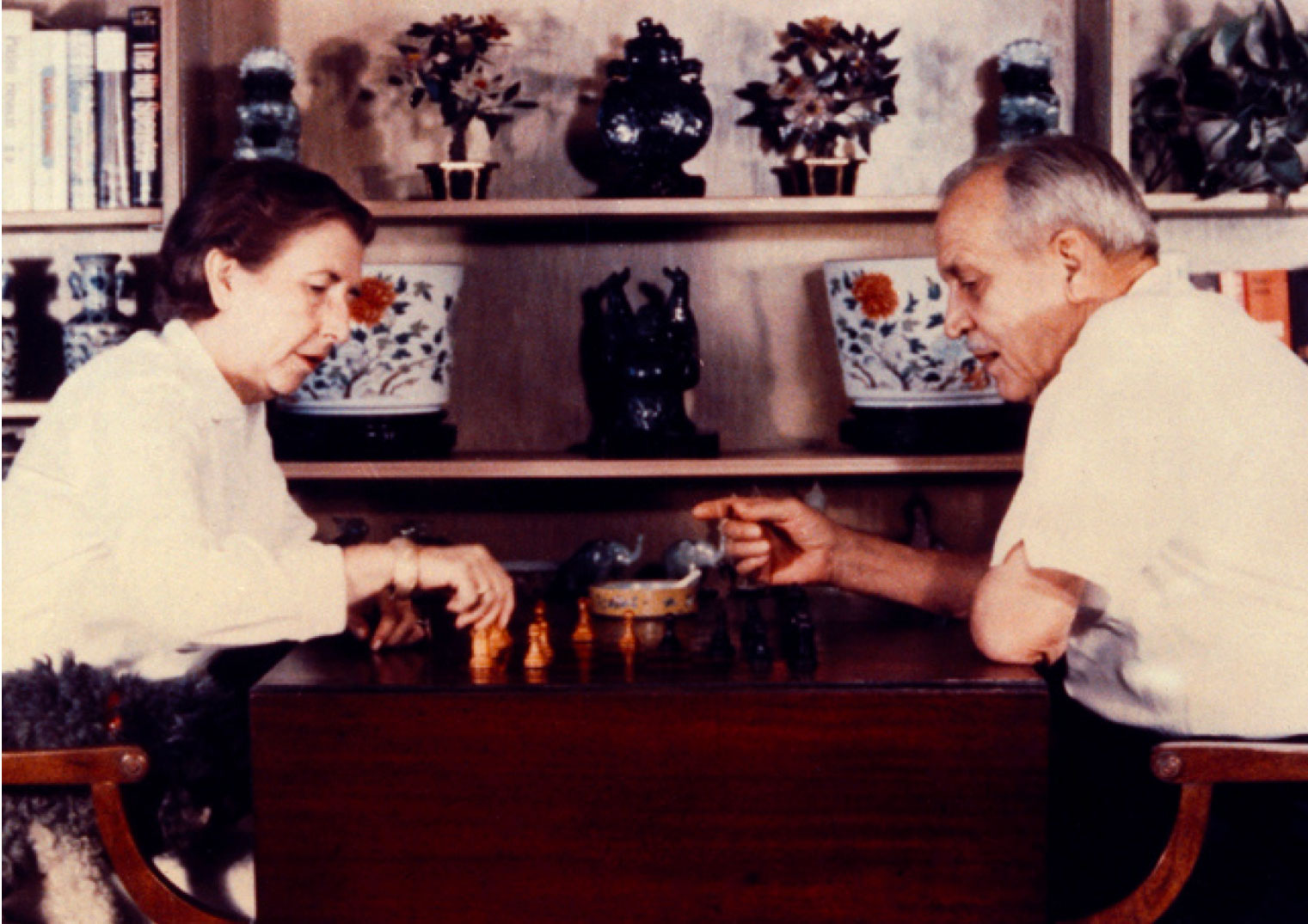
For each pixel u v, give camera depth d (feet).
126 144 7.61
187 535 5.36
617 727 4.99
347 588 5.49
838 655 5.61
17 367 8.30
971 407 7.44
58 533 5.57
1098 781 5.74
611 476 7.59
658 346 7.48
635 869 5.01
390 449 7.46
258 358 6.02
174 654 5.84
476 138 8.18
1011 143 5.82
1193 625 5.29
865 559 6.54
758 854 4.99
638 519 8.37
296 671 5.39
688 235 8.24
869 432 7.57
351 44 8.18
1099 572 5.16
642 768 4.99
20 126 7.61
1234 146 7.39
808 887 5.00
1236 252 8.25
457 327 8.32
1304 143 8.26
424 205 7.37
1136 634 5.40
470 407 8.34
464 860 5.03
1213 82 7.68
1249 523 5.21
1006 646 5.32
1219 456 5.20
